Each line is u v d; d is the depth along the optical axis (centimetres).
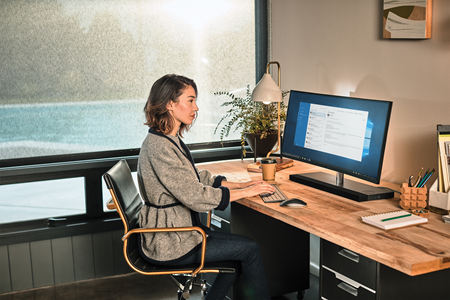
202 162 303
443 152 171
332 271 170
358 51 238
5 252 260
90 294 261
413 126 211
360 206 183
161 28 285
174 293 262
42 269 269
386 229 152
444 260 129
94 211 282
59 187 274
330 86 260
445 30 191
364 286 154
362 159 196
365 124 195
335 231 152
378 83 227
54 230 267
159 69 287
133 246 192
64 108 268
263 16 311
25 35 255
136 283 276
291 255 247
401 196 178
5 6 250
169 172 182
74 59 267
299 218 167
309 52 276
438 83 196
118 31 274
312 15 270
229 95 290
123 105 281
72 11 263
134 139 286
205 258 187
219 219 239
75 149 273
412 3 200
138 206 206
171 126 191
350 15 241
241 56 309
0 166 259
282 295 260
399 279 151
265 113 276
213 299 193
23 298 255
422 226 157
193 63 296
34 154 265
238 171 255
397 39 213
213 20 298
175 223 186
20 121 260
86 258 279
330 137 214
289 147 244
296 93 239
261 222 235
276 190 208
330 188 205
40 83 261
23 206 267
